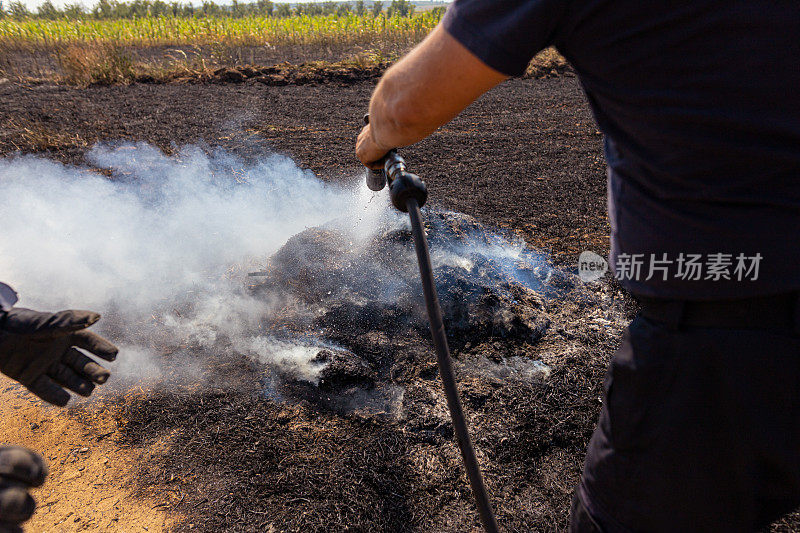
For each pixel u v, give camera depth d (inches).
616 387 44.7
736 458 39.2
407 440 85.4
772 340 36.2
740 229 35.7
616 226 43.7
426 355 100.7
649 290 41.0
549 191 193.0
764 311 36.4
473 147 247.0
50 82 399.2
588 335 109.5
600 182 202.1
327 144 248.7
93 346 47.1
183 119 290.5
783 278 35.3
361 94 366.3
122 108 314.3
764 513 42.4
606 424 46.1
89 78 398.6
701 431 39.4
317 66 427.5
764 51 31.9
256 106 325.7
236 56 556.7
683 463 40.5
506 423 88.5
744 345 36.7
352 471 80.7
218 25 676.7
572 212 174.4
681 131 35.6
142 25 692.1
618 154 42.4
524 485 80.0
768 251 35.4
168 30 695.1
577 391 95.5
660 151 37.6
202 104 328.2
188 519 74.7
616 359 45.0
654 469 41.8
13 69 438.3
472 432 86.7
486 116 305.6
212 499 77.3
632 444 42.9
